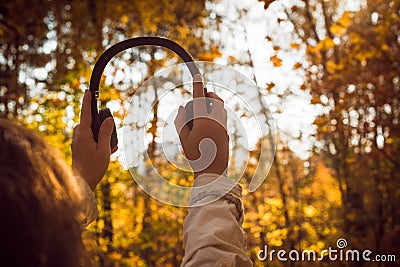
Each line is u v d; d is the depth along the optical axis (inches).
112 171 250.4
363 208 275.7
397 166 268.4
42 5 311.3
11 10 309.6
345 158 275.7
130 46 44.1
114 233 261.7
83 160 41.1
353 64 261.3
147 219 274.5
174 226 271.6
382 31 251.4
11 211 24.8
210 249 39.9
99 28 310.7
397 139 261.7
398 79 264.4
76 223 26.7
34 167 26.2
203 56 269.1
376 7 277.6
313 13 293.1
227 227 40.7
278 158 280.2
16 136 27.1
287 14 281.4
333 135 278.2
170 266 275.3
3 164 25.8
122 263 257.1
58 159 27.6
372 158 261.3
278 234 273.0
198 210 41.6
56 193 26.1
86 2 311.9
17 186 25.2
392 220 272.5
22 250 24.7
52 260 25.2
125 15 311.4
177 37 302.8
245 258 40.3
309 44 281.0
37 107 248.5
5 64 298.2
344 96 260.5
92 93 43.6
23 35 307.0
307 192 285.0
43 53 306.2
